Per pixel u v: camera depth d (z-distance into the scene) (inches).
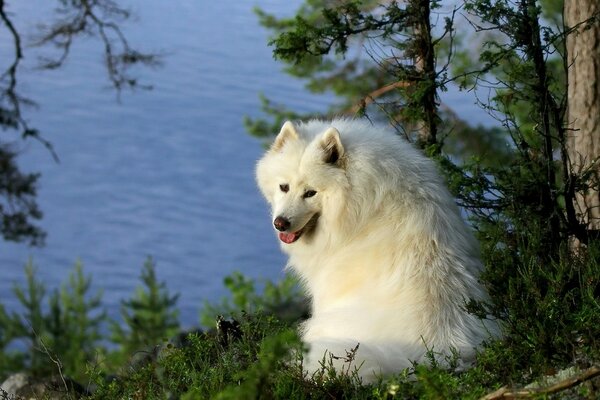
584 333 214.4
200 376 241.9
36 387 303.7
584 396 179.2
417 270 260.5
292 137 294.7
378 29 414.9
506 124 354.0
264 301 407.8
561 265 244.1
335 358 222.8
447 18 393.1
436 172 283.7
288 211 285.7
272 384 215.9
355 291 271.7
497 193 363.9
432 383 171.5
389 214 272.4
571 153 415.2
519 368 214.7
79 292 862.5
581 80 406.9
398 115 439.8
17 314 833.5
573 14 407.5
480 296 257.4
